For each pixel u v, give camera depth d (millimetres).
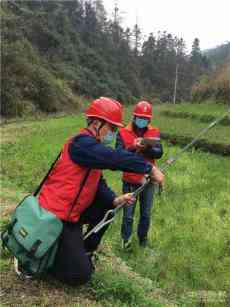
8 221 6445
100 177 4762
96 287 4699
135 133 6324
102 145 4211
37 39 54500
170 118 24844
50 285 4672
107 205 4762
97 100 4438
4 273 4805
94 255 5449
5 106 32438
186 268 6305
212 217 8703
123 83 72250
